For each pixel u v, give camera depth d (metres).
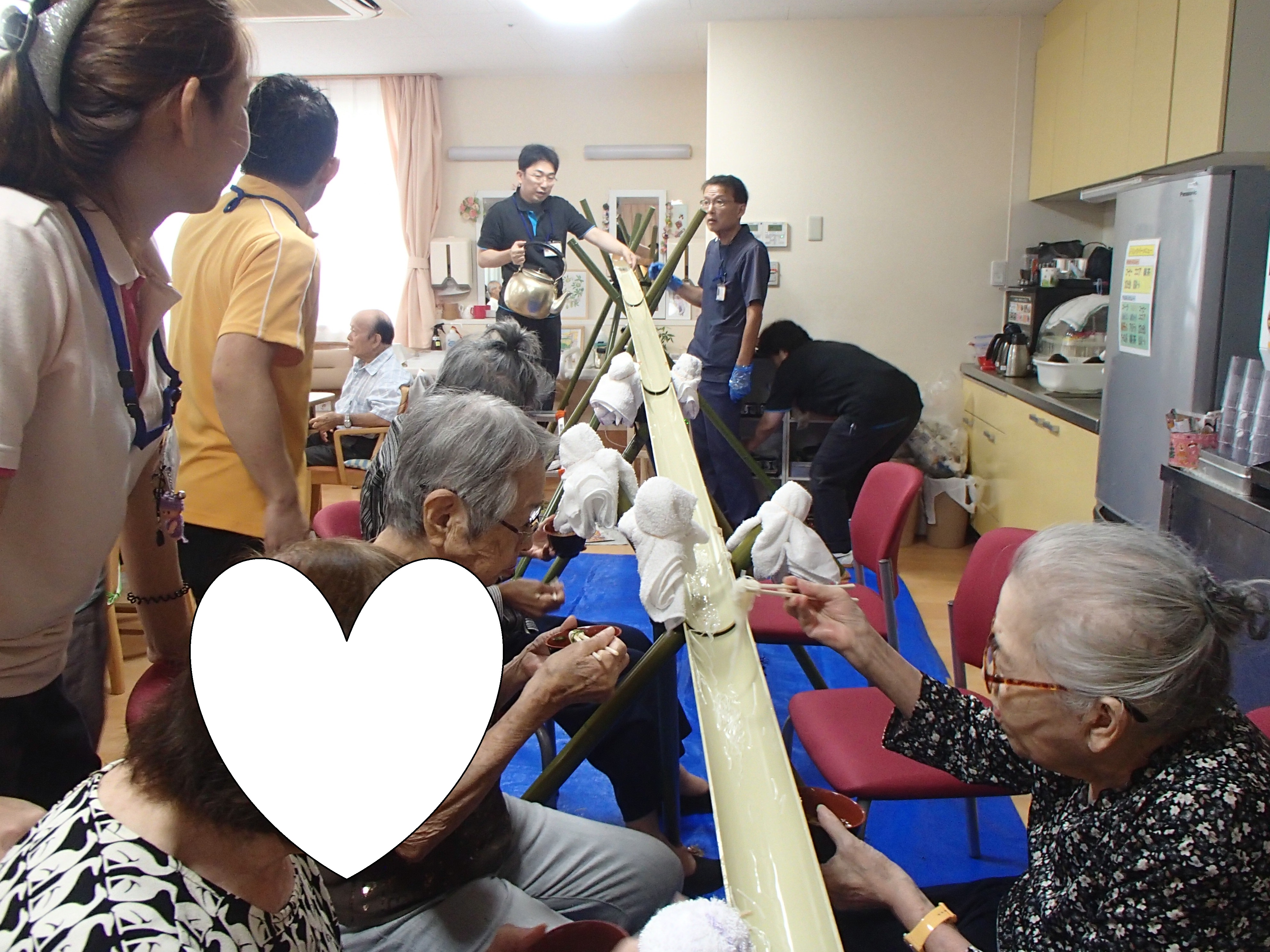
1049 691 0.92
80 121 0.91
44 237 0.91
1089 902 0.96
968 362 4.87
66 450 0.99
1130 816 0.93
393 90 6.15
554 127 6.25
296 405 1.82
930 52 4.61
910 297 4.84
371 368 4.43
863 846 1.17
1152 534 0.96
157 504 1.33
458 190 6.40
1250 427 2.35
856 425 4.16
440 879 1.18
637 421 2.42
